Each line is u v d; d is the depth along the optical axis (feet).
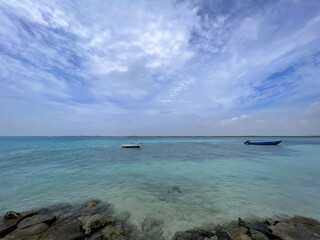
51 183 25.07
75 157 51.88
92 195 20.24
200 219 14.49
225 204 17.61
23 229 12.07
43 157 51.44
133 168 35.70
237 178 27.71
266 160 45.83
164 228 13.10
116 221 14.03
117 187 23.30
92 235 11.73
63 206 17.21
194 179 27.22
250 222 13.93
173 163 41.39
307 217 14.79
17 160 45.83
